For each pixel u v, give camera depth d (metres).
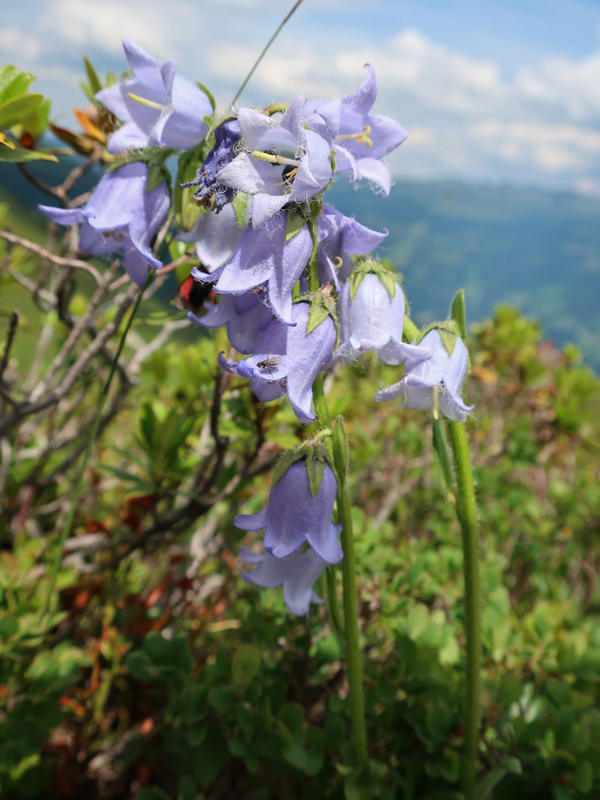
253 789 0.25
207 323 0.16
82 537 0.32
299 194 0.14
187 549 0.40
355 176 0.15
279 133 0.14
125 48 0.17
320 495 0.16
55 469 0.36
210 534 0.35
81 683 0.29
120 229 0.18
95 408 0.40
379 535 0.35
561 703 0.23
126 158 0.18
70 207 0.27
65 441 0.33
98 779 0.27
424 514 0.46
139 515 0.30
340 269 0.17
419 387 0.17
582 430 0.57
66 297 0.28
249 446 0.31
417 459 0.47
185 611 0.31
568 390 0.56
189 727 0.22
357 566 0.28
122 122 0.20
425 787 0.22
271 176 0.14
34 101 0.18
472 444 0.52
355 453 0.42
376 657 0.28
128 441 0.43
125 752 0.27
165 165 0.18
